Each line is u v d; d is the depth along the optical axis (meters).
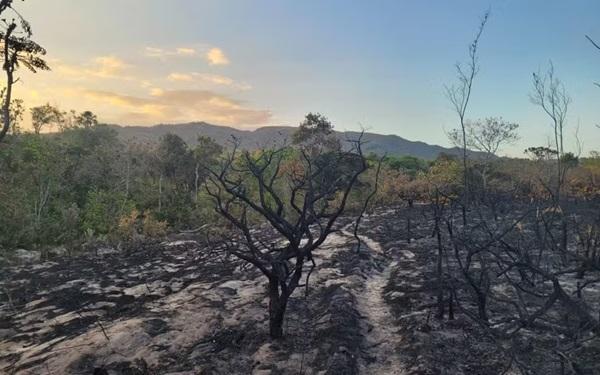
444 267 24.72
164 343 15.75
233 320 17.98
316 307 19.61
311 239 15.69
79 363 14.16
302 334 16.34
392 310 19.12
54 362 14.36
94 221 46.38
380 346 15.48
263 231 42.47
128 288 24.58
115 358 14.55
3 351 16.39
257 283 23.92
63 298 22.92
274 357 14.45
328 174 18.05
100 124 95.25
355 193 55.94
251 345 15.44
